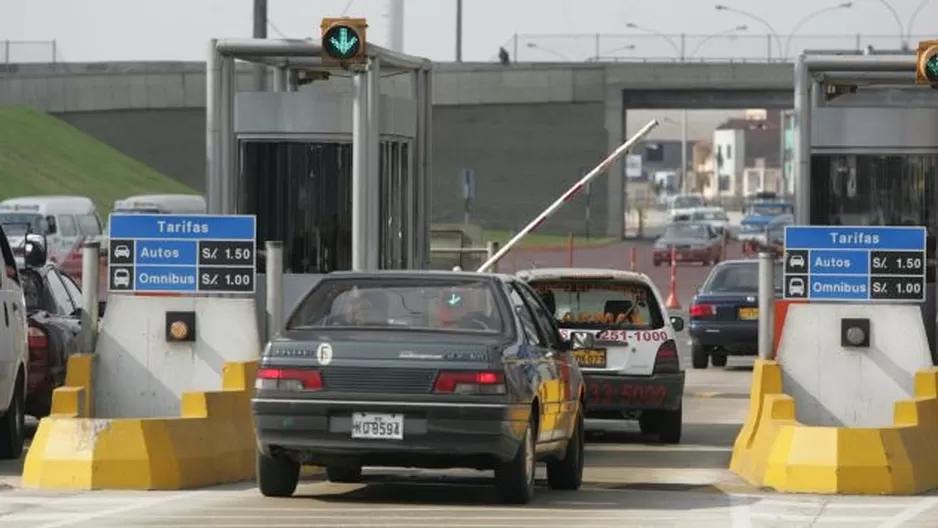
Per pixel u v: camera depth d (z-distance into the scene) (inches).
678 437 2682.1
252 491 1996.8
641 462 2421.3
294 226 2901.1
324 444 1814.7
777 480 2057.1
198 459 2034.9
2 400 2332.7
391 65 2997.0
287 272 2910.9
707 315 4062.5
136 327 2252.7
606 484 2155.5
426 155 3166.8
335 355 1814.7
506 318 1893.5
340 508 1845.5
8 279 2407.7
